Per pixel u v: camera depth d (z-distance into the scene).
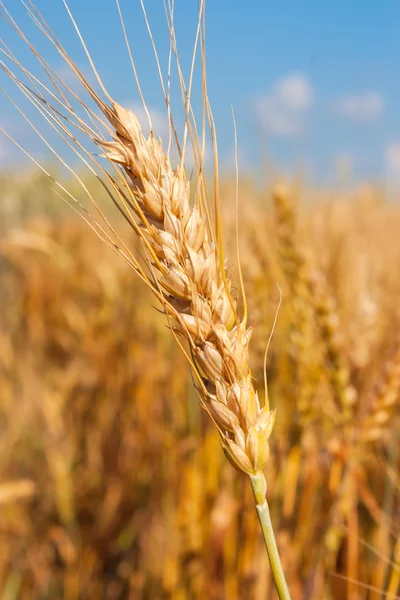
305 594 0.34
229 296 0.23
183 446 0.50
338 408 0.35
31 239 1.01
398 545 0.32
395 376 0.33
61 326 1.00
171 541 0.47
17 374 0.77
